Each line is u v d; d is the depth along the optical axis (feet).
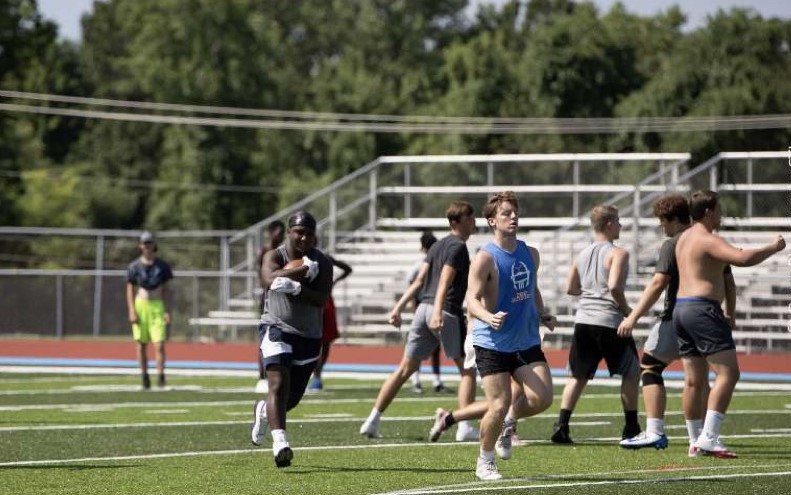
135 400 144.25
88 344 258.57
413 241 278.87
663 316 95.86
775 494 72.33
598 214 102.99
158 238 313.53
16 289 276.00
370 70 596.29
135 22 552.82
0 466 86.99
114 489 76.43
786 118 344.69
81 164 562.66
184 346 253.03
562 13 599.98
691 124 359.87
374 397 148.25
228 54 518.78
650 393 96.07
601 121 385.91
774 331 229.04
